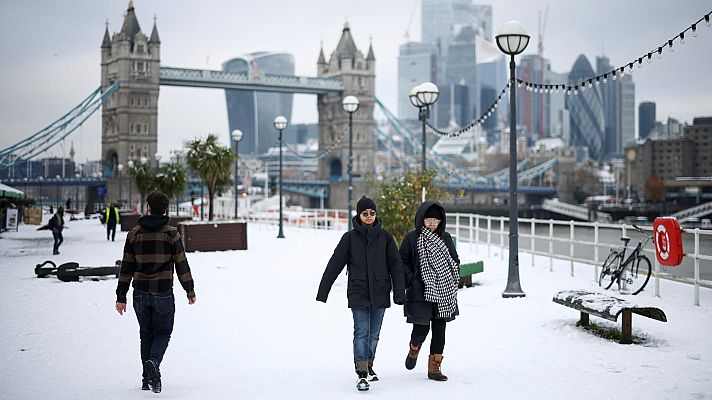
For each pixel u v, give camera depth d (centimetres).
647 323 1334
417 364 1075
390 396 904
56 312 1549
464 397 898
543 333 1273
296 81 18975
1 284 2055
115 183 15362
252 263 2642
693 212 11331
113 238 4228
